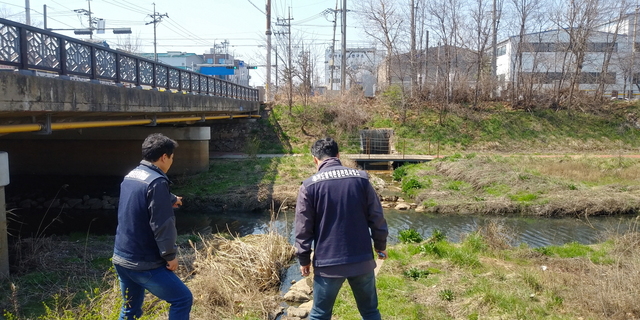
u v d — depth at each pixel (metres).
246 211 14.55
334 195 3.31
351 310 5.30
